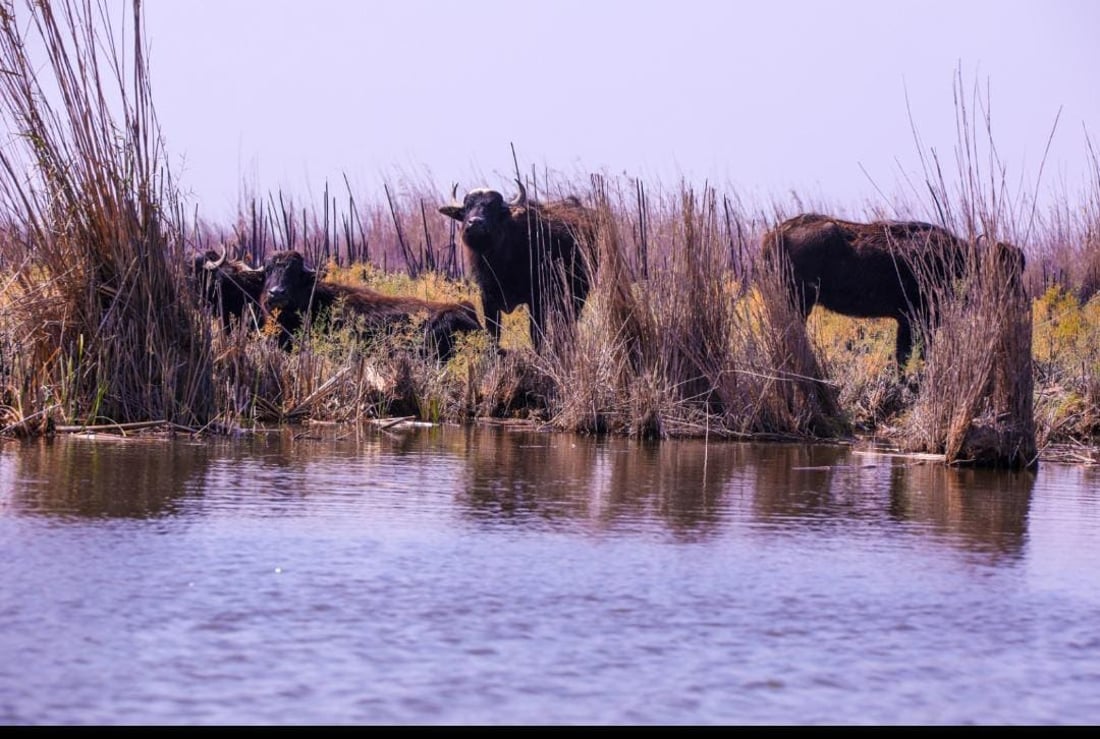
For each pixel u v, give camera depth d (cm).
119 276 3097
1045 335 5178
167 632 1181
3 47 2962
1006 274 2948
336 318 4719
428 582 1416
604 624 1260
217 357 3609
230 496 1998
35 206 3056
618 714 1002
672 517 1938
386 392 4044
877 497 2275
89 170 3055
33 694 1000
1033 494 2391
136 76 3105
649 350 3772
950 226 3144
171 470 2309
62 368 3061
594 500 2108
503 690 1048
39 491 1961
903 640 1244
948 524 1966
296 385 3806
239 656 1116
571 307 4022
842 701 1053
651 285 3809
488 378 4288
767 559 1612
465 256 5509
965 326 3005
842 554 1667
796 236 5500
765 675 1115
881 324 6106
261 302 4950
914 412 3338
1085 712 1043
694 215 3800
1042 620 1338
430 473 2436
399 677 1073
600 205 3853
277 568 1460
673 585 1440
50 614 1226
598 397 3738
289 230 8506
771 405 3706
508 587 1405
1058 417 3738
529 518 1886
